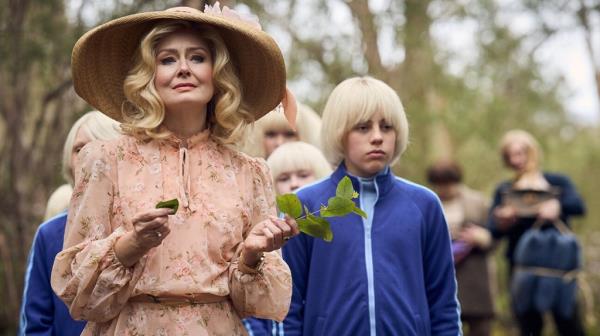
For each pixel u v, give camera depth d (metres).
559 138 16.67
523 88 14.02
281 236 3.45
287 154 6.02
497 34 13.12
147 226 3.29
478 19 12.94
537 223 9.16
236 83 3.86
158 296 3.53
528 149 9.38
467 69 13.31
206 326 3.58
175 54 3.74
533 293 9.10
